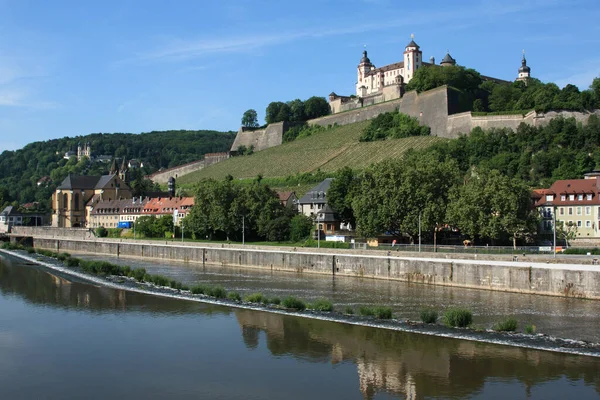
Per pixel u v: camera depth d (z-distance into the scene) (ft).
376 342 242.58
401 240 526.16
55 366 216.95
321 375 205.87
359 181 595.88
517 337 244.22
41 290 383.65
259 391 191.52
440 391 189.16
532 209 474.49
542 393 186.09
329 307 304.50
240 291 378.32
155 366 216.74
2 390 193.06
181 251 615.16
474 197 434.30
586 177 557.74
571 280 325.21
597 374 201.05
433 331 256.73
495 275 357.82
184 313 303.27
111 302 336.29
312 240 556.92
